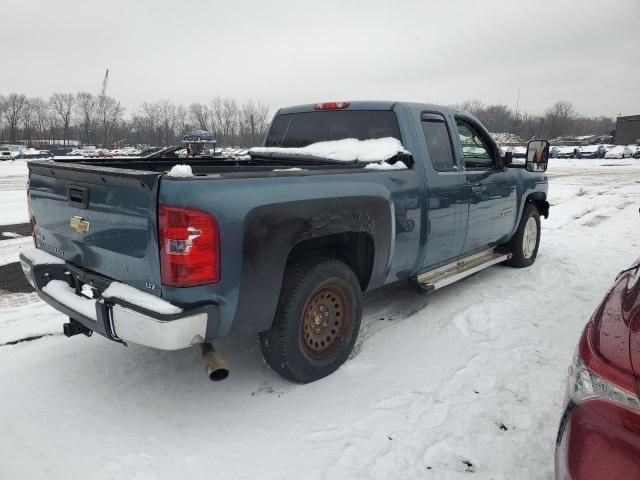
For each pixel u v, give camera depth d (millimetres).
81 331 3346
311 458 2686
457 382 3434
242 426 2963
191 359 3777
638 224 9797
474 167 5055
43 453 2732
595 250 7434
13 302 5051
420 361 3736
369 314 4691
